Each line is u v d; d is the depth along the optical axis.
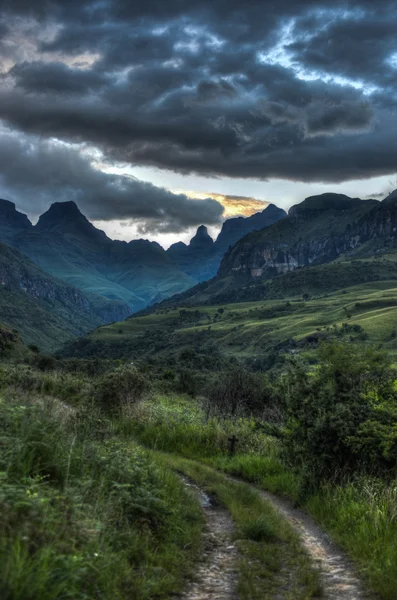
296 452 10.04
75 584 3.86
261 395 18.97
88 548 4.46
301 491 9.19
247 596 4.81
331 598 5.02
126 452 8.52
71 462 6.34
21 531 3.89
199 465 11.93
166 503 6.95
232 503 8.63
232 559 6.09
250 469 11.92
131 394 17.41
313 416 9.78
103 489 6.16
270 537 6.99
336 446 9.04
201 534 6.91
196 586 5.11
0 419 6.41
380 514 7.20
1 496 4.08
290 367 10.82
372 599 5.00
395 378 10.03
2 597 3.29
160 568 5.12
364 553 6.27
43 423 6.93
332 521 7.73
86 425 10.15
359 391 9.81
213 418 17.05
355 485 8.75
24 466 5.30
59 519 4.45
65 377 24.44
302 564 6.01
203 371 73.75
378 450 8.78
